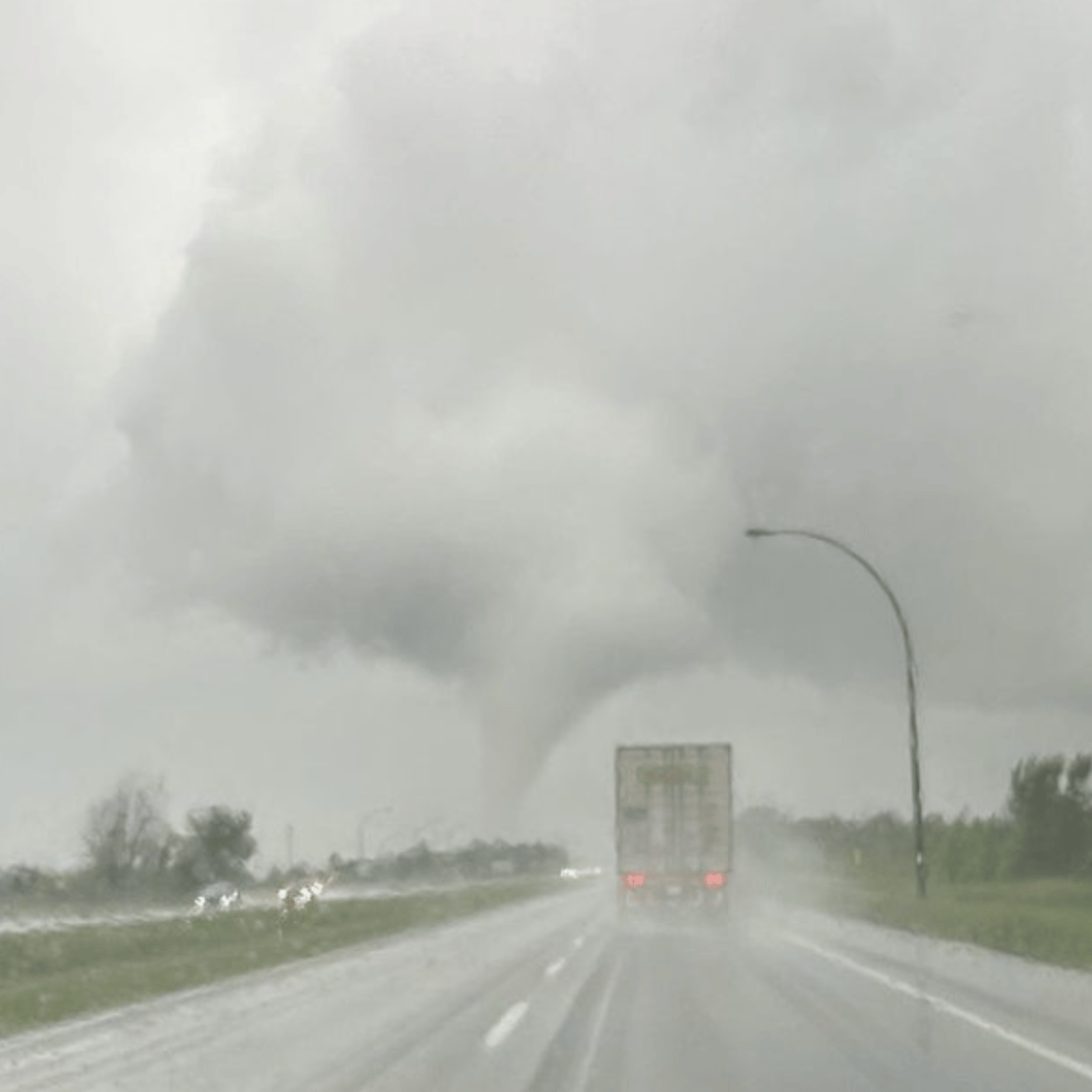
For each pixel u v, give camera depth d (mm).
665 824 39000
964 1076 12633
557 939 35375
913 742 42812
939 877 78438
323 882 61000
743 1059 13719
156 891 90625
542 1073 12883
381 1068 13266
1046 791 73500
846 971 24781
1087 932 32500
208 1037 16469
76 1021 19141
